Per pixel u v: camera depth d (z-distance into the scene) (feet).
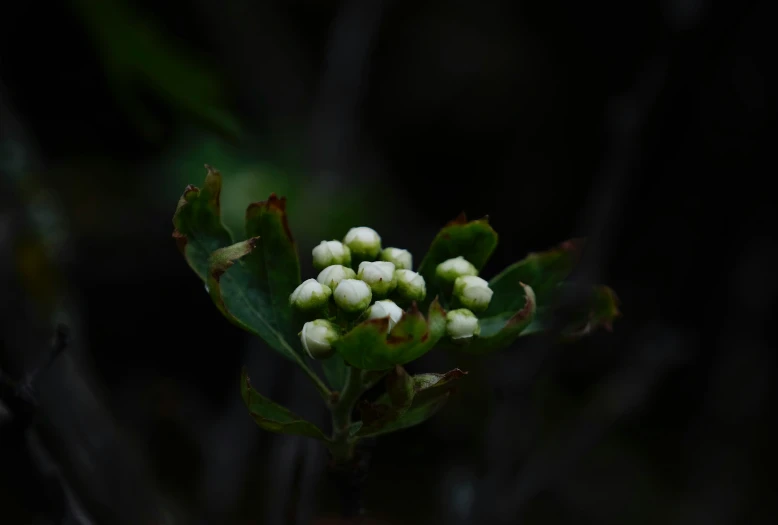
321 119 2.39
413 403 1.34
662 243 2.88
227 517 1.66
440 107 3.81
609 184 1.66
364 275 1.36
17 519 1.79
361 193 2.92
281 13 3.63
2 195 1.66
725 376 3.07
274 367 1.81
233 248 1.32
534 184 3.90
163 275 3.34
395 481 2.64
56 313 1.65
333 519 1.84
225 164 2.50
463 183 3.97
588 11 3.66
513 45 3.84
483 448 1.68
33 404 1.35
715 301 3.00
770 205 2.69
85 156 3.65
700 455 3.08
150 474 1.66
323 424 1.62
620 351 3.04
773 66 2.47
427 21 3.84
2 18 3.29
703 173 2.66
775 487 2.97
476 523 1.63
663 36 1.63
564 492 2.91
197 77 2.01
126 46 1.90
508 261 3.94
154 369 3.33
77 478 1.57
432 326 1.30
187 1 3.34
